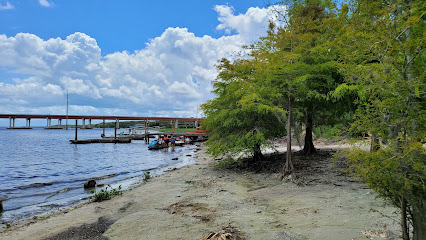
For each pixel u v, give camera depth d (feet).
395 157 9.78
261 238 16.71
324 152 63.05
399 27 11.46
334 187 31.71
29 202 36.06
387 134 10.59
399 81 10.29
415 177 9.52
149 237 19.43
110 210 29.25
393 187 10.00
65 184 49.42
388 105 10.27
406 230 10.89
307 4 44.42
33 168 74.43
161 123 523.70
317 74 38.78
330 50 35.24
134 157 103.24
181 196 33.50
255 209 24.79
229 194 32.32
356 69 14.47
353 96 39.50
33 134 357.61
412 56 10.59
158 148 139.74
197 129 234.99
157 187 41.60
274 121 50.78
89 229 22.84
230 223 20.68
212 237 17.02
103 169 71.82
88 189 44.19
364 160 10.71
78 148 148.97
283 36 40.24
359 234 15.75
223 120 50.57
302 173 40.34
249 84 42.24
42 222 26.20
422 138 9.61
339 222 18.54
